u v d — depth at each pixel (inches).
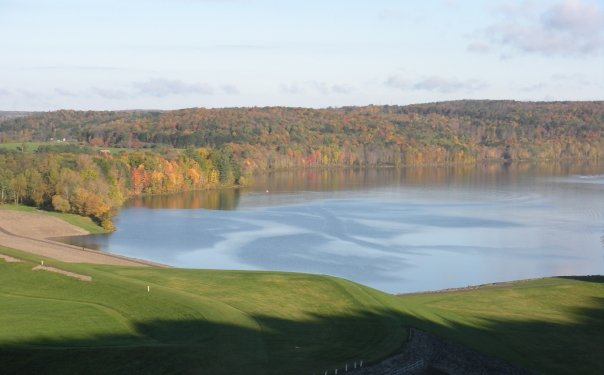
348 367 1968.5
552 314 2878.9
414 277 3718.0
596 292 3240.7
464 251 4426.7
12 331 2052.2
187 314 2313.0
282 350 2070.6
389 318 2466.8
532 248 4539.9
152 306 2389.3
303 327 2326.5
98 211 5467.5
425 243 4672.7
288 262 4040.4
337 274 3762.3
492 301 3046.3
